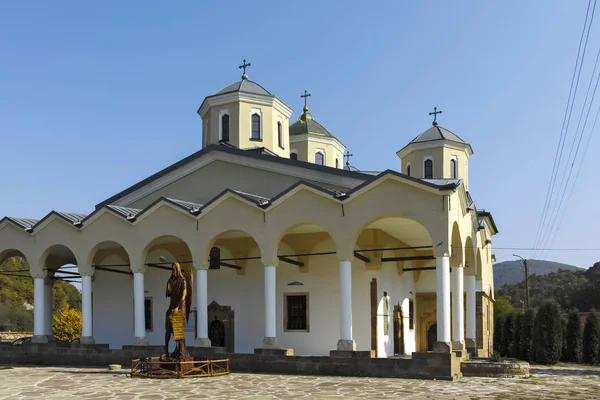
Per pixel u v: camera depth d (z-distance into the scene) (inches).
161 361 786.2
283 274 1055.0
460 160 1481.3
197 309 928.3
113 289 1182.3
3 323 2834.6
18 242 1076.5
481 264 1218.6
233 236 1049.5
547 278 4008.4
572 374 904.3
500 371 797.9
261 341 1049.5
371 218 829.8
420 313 1296.8
